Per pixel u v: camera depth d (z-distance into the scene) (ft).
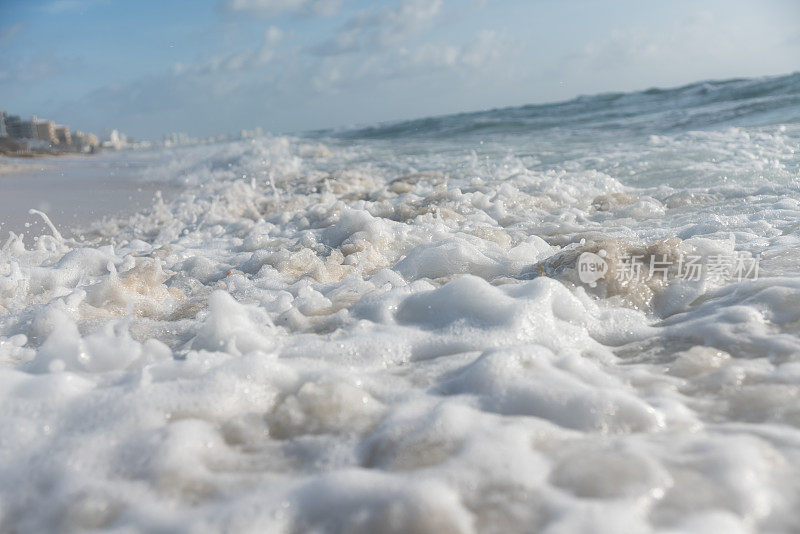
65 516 4.08
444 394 5.71
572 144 40.09
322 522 3.87
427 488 3.98
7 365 6.98
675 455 4.26
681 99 70.74
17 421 5.27
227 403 5.45
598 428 4.87
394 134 81.56
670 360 6.37
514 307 7.33
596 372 5.96
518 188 20.57
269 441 4.96
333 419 5.19
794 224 11.80
